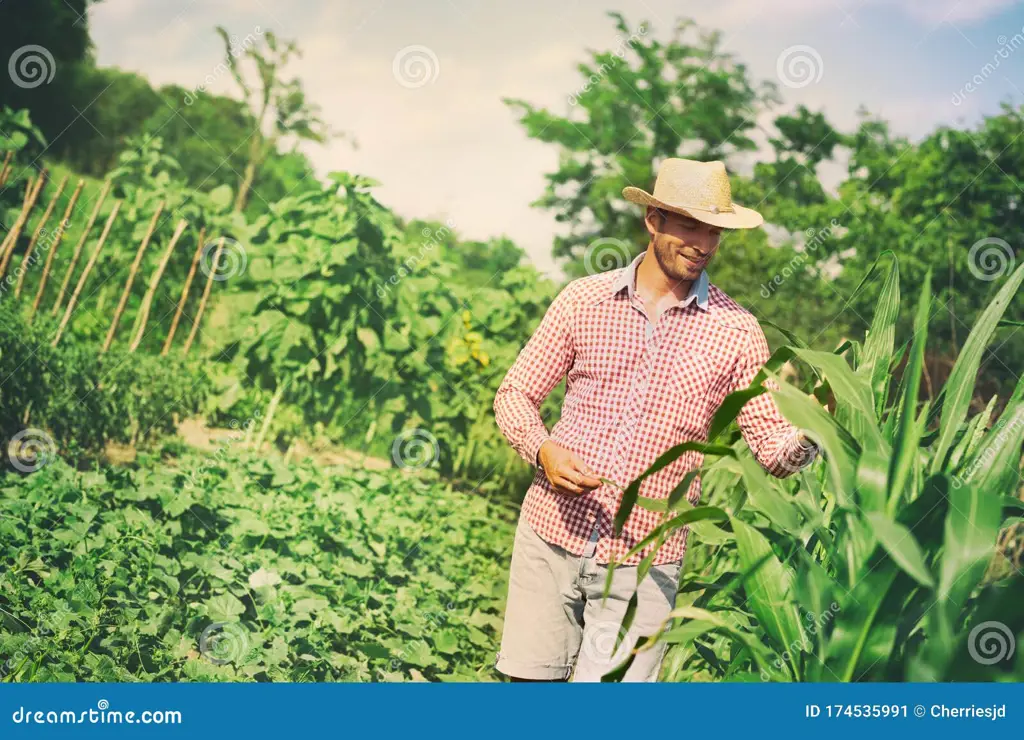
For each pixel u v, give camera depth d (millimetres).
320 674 3688
